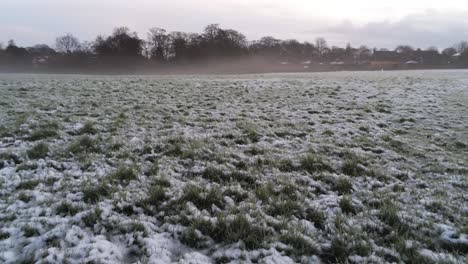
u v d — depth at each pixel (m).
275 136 7.79
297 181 5.18
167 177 5.08
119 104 11.52
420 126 9.20
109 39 80.75
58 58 73.62
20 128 7.65
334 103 12.71
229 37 89.44
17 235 3.52
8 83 17.73
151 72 66.19
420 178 5.48
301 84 20.03
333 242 3.56
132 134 7.60
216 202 4.41
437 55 95.31
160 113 10.09
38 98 12.33
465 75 33.91
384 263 3.28
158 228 3.79
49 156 5.95
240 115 10.18
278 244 3.50
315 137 7.79
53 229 3.58
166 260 3.24
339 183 5.05
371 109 11.44
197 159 6.02
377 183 5.20
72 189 4.61
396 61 95.38
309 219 4.12
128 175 5.14
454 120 9.88
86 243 3.40
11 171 5.25
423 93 15.84
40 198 4.31
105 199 4.31
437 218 4.13
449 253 3.46
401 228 3.87
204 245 3.54
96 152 6.29
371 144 7.31
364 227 3.90
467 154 6.92
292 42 105.00
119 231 3.66
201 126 8.61
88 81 20.31
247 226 3.76
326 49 110.75
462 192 4.98
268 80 23.39
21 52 77.19
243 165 5.83
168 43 84.75
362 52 111.31
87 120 8.66
